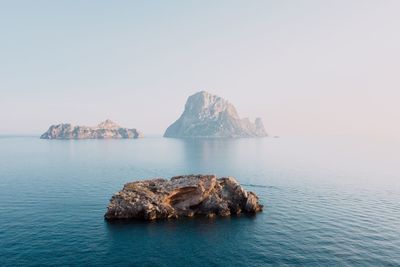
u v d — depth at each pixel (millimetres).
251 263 44344
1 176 115938
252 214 69125
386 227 60344
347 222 63406
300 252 48188
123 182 105125
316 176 126562
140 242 51656
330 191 95625
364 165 175125
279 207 75438
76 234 54688
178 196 69938
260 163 169750
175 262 44438
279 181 112500
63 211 68500
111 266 42875
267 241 52625
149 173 127375
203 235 55375
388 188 101938
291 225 61250
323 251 48562
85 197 81875
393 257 46562
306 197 86688
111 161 171125
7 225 58719
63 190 90688
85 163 160750
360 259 45812
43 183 101750
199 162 167500
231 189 73250
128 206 64562
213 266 43375
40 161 169375
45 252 46938
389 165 177250
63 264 43156
